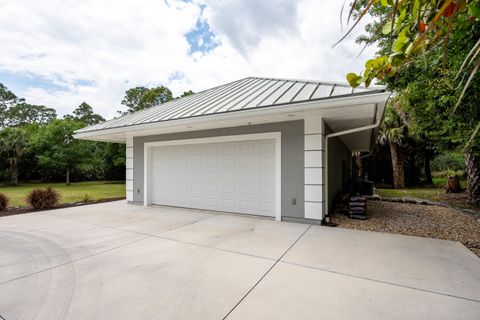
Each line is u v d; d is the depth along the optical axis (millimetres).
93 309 2561
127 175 10055
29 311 2527
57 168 23172
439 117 6707
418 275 3307
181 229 5781
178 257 4012
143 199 9508
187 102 10023
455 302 2646
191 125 7227
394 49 1330
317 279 3211
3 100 40906
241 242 4766
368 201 10203
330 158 7660
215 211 7914
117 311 2523
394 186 16953
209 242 4781
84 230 5750
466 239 4930
